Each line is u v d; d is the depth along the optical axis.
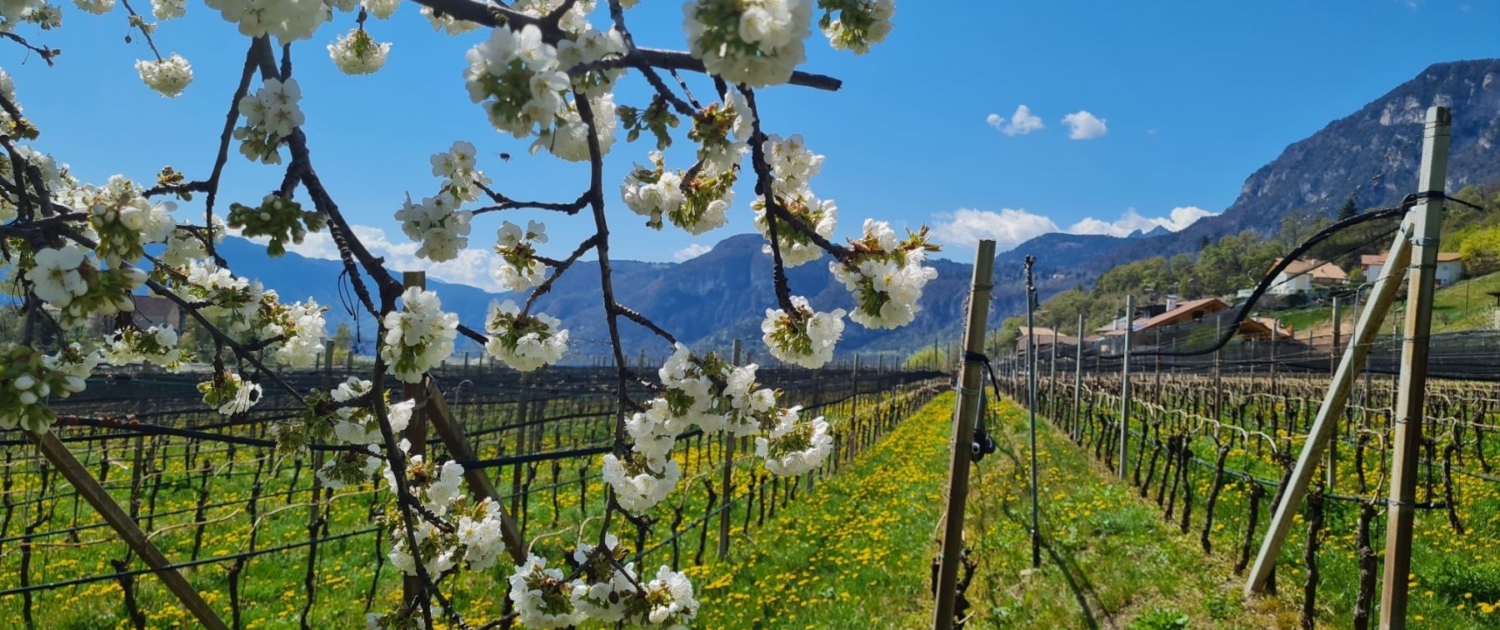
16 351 1.45
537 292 1.76
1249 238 126.44
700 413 1.89
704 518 8.52
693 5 1.23
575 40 1.38
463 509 2.46
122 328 2.27
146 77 2.90
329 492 5.85
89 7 2.93
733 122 1.57
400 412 2.28
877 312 1.83
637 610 2.06
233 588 5.19
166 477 12.23
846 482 13.72
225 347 2.19
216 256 2.16
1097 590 6.95
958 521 4.43
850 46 1.74
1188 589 6.84
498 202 1.76
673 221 1.99
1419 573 6.93
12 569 8.00
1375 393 18.47
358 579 8.23
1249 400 17.98
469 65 1.24
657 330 1.86
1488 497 9.80
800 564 8.42
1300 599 6.49
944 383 56.16
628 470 1.92
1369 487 10.68
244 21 1.38
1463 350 15.68
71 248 1.41
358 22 2.49
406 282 2.76
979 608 6.83
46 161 2.69
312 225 1.47
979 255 4.32
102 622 6.86
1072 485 11.89
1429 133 4.21
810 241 1.97
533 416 14.84
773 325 1.90
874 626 6.66
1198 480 10.81
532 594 2.06
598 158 1.61
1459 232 80.06
